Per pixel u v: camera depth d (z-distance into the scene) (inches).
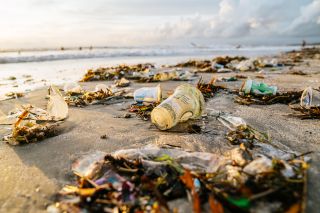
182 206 11.4
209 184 12.0
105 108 28.4
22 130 19.6
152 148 16.2
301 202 10.6
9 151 17.7
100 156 15.4
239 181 11.6
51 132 20.7
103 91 33.3
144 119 23.7
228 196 11.1
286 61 92.1
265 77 51.3
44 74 60.6
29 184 13.7
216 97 32.7
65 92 37.2
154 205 11.1
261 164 12.4
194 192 11.2
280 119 23.7
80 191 11.9
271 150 16.1
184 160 14.3
